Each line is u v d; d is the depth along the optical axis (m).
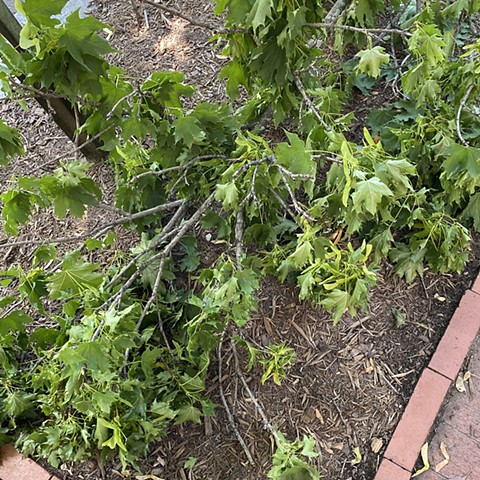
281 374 1.77
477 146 2.17
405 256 2.16
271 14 1.52
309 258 1.44
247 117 2.22
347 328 2.14
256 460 1.89
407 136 2.16
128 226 2.12
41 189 1.59
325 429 1.95
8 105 2.76
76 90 1.50
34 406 1.94
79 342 1.39
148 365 1.70
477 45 1.84
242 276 1.56
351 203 1.48
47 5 1.28
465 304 2.13
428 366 2.03
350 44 2.77
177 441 1.95
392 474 1.86
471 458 1.91
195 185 2.00
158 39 2.87
